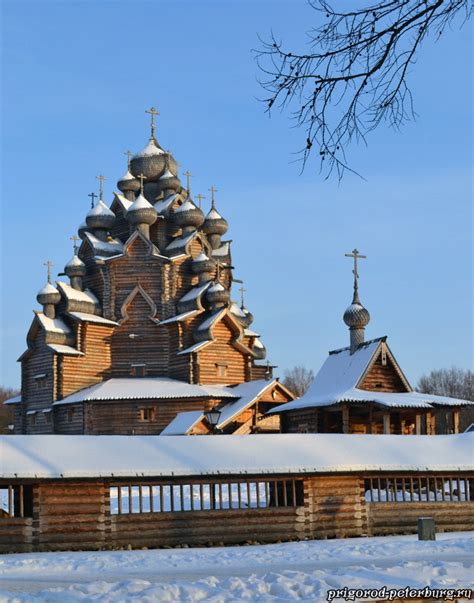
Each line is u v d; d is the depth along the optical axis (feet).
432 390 545.44
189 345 244.01
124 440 115.85
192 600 53.83
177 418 221.25
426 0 36.94
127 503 140.05
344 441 125.90
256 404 225.15
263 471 114.01
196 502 141.08
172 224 265.75
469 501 125.39
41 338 244.01
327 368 208.74
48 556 95.86
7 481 103.60
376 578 60.59
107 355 247.09
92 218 262.26
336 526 117.29
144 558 91.56
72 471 105.91
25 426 245.86
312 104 38.68
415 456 124.77
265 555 92.84
